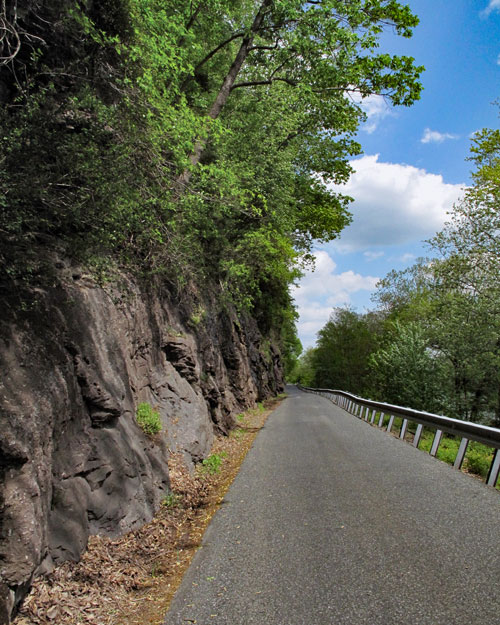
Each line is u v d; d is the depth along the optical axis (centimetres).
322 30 1351
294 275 3070
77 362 527
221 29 1517
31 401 415
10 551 336
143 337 859
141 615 379
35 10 584
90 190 496
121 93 659
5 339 429
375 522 540
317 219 2817
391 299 4972
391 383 2427
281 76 1567
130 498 559
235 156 1418
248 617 349
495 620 319
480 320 2242
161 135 694
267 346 4138
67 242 537
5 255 434
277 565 441
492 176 2197
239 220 1513
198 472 864
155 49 708
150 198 689
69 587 396
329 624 329
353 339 5753
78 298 576
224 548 501
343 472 812
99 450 530
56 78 583
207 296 1565
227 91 1429
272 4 1341
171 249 877
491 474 695
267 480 799
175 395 972
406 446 1068
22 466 375
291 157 1694
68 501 450
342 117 1941
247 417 2022
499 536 469
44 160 449
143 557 497
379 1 1519
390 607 346
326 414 2084
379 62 1734
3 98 533
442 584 376
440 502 603
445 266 2408
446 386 2314
